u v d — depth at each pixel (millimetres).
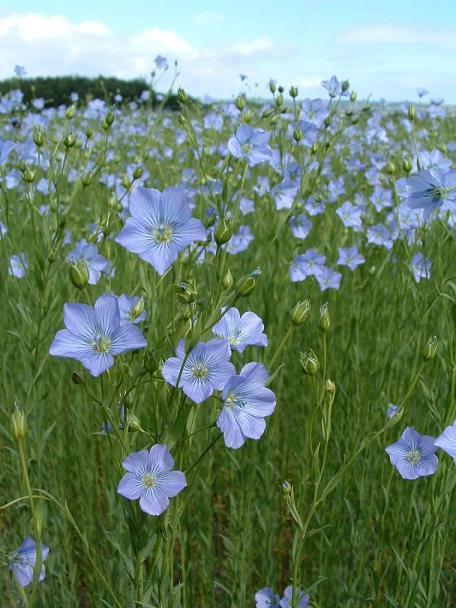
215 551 396
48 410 393
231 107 579
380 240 471
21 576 206
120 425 195
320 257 440
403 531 301
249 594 343
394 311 353
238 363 375
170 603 199
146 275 234
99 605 295
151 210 183
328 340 448
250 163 259
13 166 574
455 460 185
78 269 179
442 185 257
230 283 196
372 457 332
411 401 345
